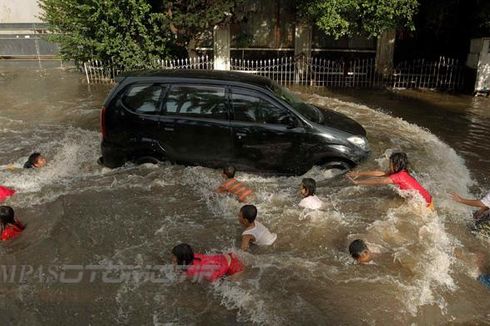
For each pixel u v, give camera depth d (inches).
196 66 542.6
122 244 205.8
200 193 251.9
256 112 258.4
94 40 508.1
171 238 210.5
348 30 477.1
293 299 171.0
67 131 365.1
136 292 174.4
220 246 205.2
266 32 599.2
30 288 176.7
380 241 208.5
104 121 269.4
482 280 184.4
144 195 249.0
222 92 259.6
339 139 256.8
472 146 344.8
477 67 494.6
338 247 204.5
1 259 195.5
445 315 164.9
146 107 266.5
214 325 158.2
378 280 181.8
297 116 255.8
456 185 271.3
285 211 232.5
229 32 570.9
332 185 258.7
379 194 250.5
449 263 195.3
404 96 508.4
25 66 647.8
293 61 583.2
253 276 183.6
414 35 579.5
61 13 519.5
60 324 157.9
